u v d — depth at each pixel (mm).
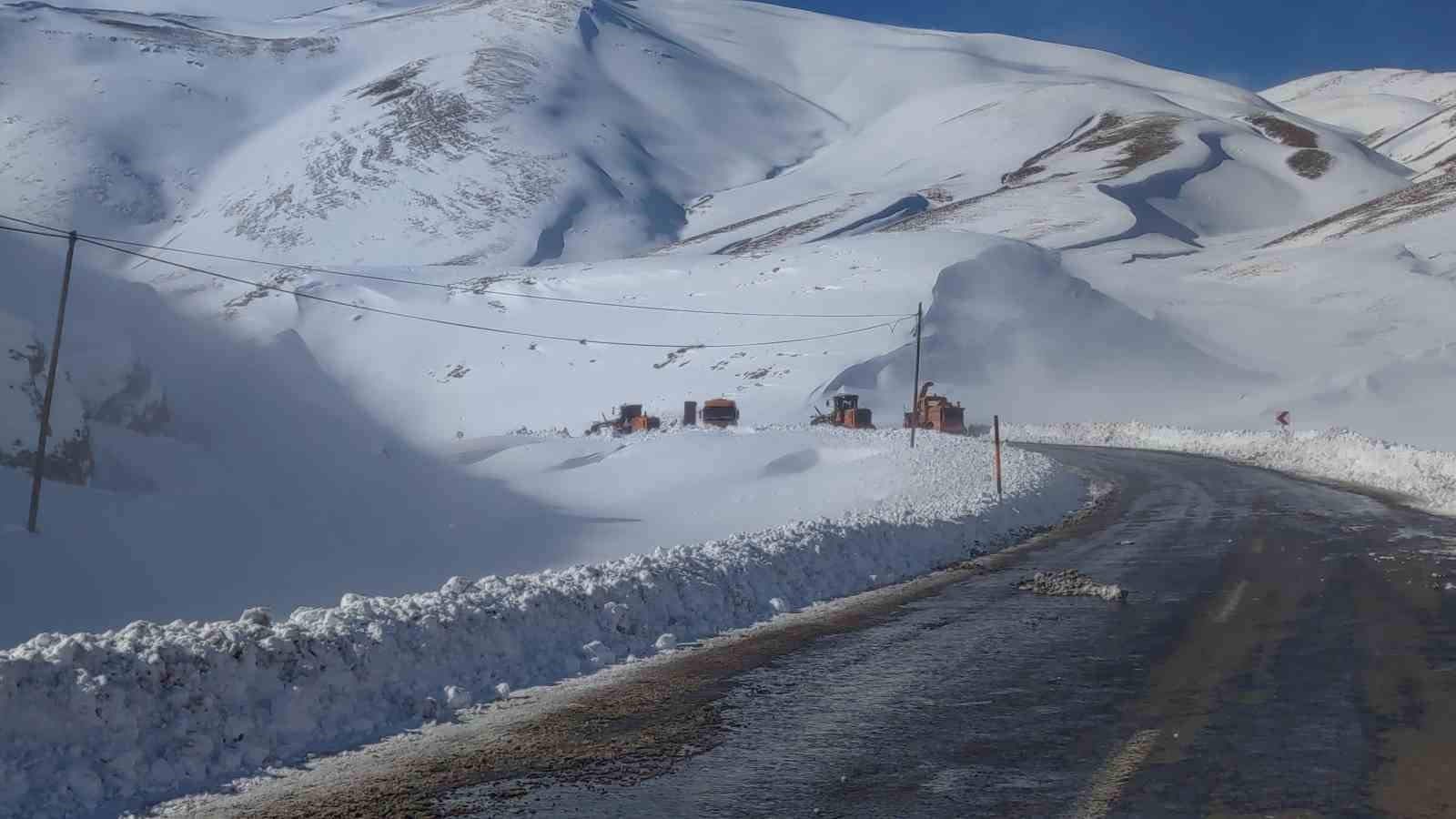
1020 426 74125
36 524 23328
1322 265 114312
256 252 181625
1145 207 161250
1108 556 20438
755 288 102312
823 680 10477
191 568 22016
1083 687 9930
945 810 6656
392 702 9555
